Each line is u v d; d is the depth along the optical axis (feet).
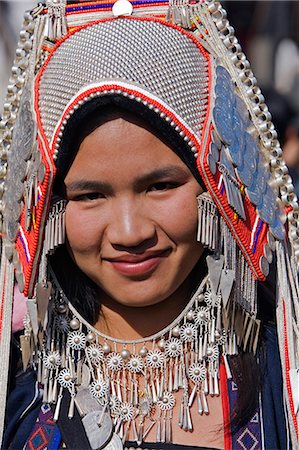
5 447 6.79
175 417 6.78
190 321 6.88
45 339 6.83
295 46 18.03
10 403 6.91
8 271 6.95
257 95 6.84
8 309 6.91
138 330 6.88
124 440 6.70
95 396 6.76
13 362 7.09
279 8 18.21
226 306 6.63
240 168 6.57
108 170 6.27
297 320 6.86
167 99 6.31
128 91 6.14
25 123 6.60
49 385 6.81
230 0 18.30
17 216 6.78
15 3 15.37
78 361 6.85
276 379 6.93
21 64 6.91
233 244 6.63
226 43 6.81
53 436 6.72
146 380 6.81
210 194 6.39
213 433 6.71
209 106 6.46
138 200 6.37
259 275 6.72
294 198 6.91
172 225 6.39
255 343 6.86
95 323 6.97
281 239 6.85
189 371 6.82
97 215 6.43
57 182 6.50
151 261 6.46
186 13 6.81
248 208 6.66
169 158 6.31
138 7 6.93
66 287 6.97
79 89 6.31
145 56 6.36
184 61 6.48
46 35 6.86
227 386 6.82
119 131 6.22
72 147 6.36
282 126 14.32
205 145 6.33
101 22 6.64
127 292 6.55
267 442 6.66
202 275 6.85
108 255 6.48
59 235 6.53
